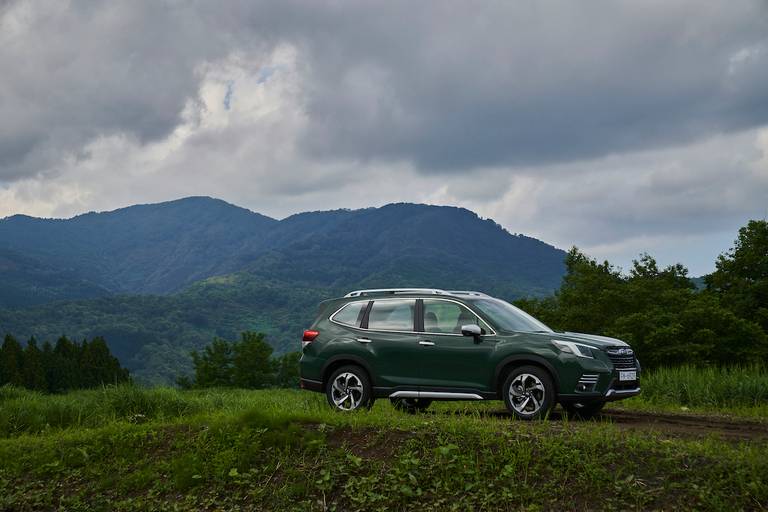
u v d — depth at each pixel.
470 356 11.53
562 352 11.03
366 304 12.62
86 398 15.68
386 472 8.99
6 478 10.62
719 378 16.16
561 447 8.70
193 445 10.53
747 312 34.03
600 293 33.88
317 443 9.72
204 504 9.29
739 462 7.93
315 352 12.66
